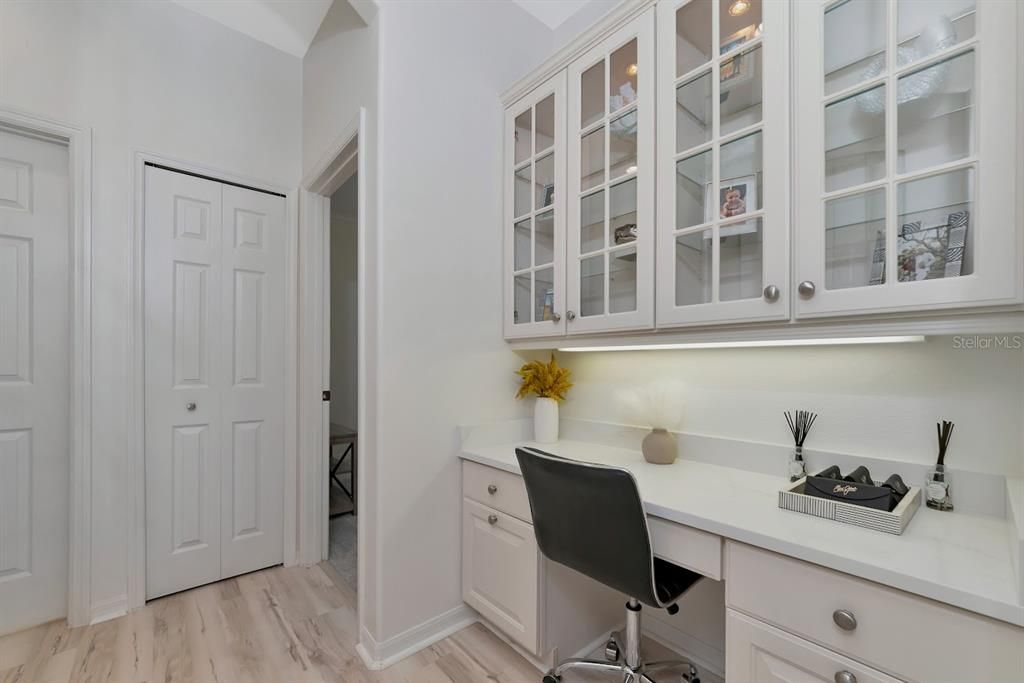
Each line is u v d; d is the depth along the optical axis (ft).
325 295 8.18
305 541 7.82
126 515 6.31
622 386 6.19
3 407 5.77
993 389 3.45
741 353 4.96
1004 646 2.22
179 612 6.29
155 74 6.77
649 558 3.63
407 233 5.58
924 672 2.44
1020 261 2.65
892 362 3.93
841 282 3.42
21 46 5.75
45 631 5.79
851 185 3.38
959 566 2.55
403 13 5.63
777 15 3.67
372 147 5.51
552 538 4.29
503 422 6.47
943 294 2.91
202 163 7.16
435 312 5.83
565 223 5.55
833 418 4.26
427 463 5.71
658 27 4.54
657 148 4.52
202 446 7.09
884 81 3.18
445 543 5.88
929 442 3.73
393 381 5.42
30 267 5.98
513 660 5.31
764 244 3.72
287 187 8.05
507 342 6.63
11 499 5.80
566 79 5.59
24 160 5.96
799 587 2.92
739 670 3.22
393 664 5.23
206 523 7.09
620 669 4.56
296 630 5.90
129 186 6.46
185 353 6.97
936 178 3.02
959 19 2.95
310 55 7.86
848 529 3.14
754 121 3.87
